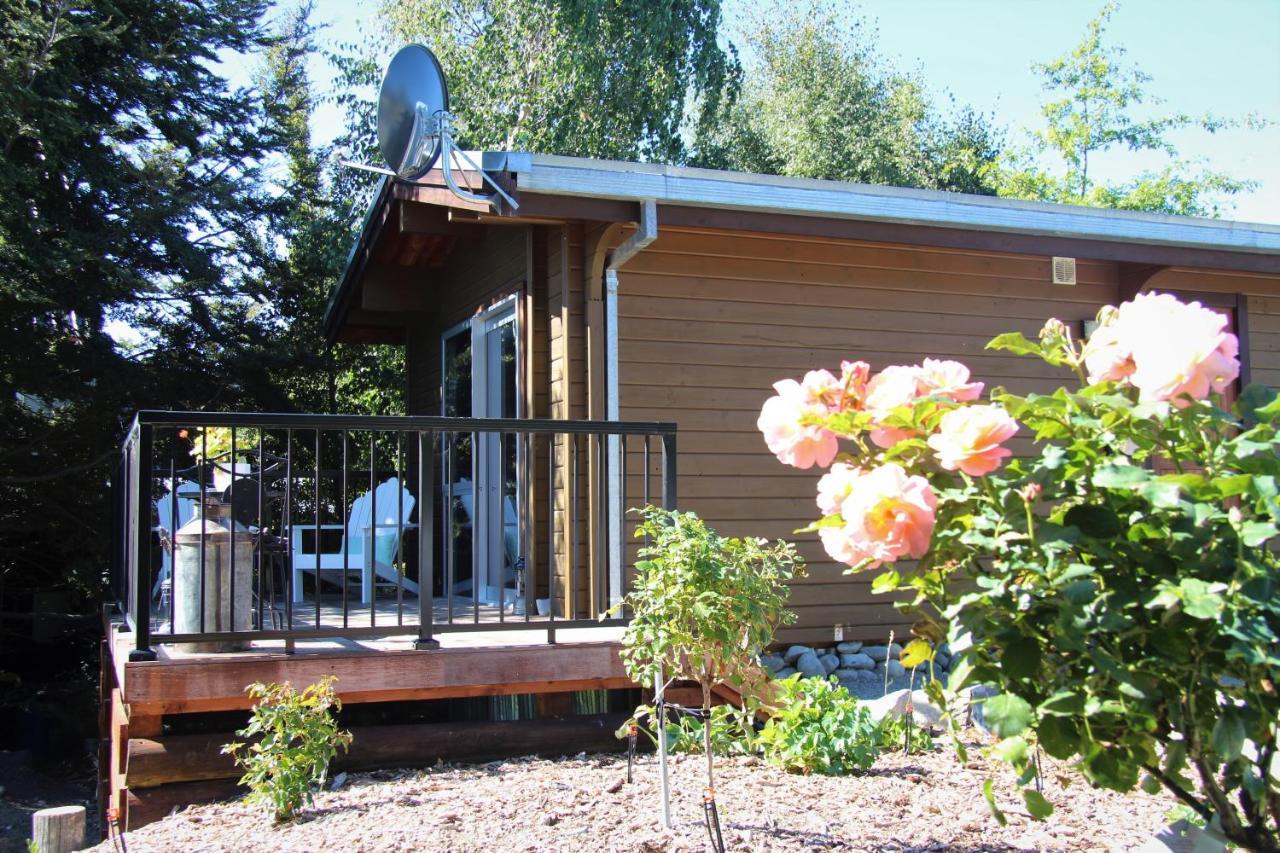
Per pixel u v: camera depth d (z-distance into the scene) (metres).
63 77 12.20
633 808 3.95
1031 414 1.99
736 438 6.99
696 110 21.52
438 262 9.55
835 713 4.61
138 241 13.23
